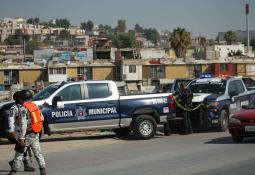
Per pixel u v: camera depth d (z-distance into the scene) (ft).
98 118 54.29
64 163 39.24
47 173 34.83
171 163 37.32
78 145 51.34
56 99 52.85
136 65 316.81
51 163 39.42
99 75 317.01
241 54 425.28
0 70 303.48
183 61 326.03
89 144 52.03
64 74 309.42
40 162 33.14
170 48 410.93
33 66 309.22
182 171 33.76
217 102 61.31
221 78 66.13
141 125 55.11
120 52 361.71
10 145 52.90
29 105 32.89
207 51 391.24
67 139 57.82
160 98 56.49
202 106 60.64
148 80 318.45
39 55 386.52
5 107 49.98
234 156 40.06
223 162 37.17
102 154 43.80
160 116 56.18
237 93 65.41
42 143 53.42
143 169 35.04
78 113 53.57
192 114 60.64
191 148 45.88
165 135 58.39
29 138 32.78
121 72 316.60
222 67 327.06
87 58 386.11
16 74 306.14
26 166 35.76
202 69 327.06
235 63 329.72
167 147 47.21
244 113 49.06
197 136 56.90
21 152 32.73
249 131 47.75
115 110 54.85
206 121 60.80
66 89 53.67
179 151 44.01
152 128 55.57
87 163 38.81
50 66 306.96
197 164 36.52
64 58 368.27
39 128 33.19
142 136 55.06
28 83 302.25
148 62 320.70
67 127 53.31
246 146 46.09
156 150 45.21
